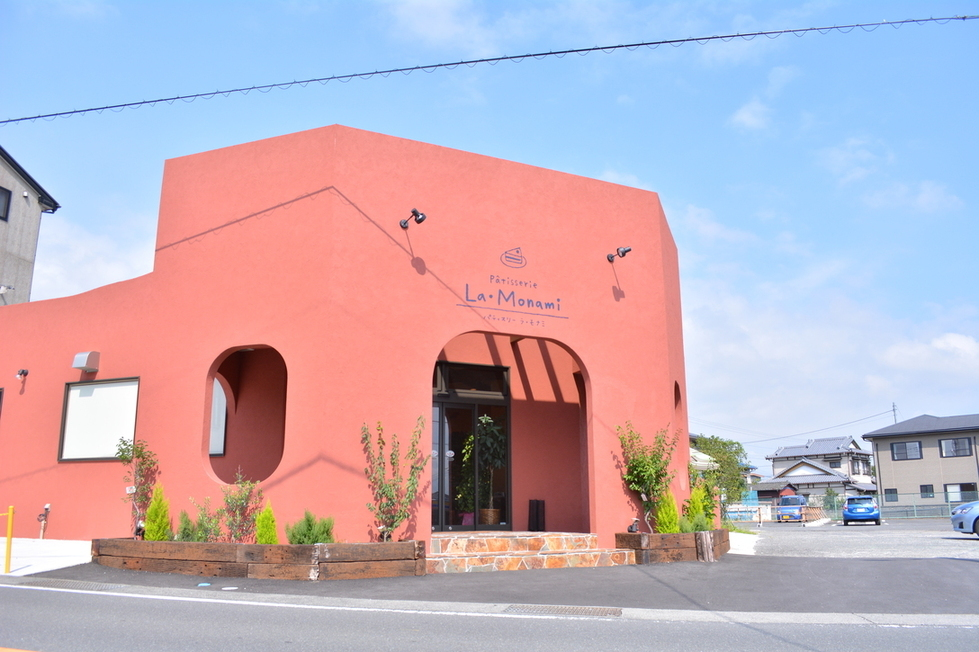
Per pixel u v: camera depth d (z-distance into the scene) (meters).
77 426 13.90
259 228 12.70
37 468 14.10
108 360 13.79
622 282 14.69
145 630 6.67
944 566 12.59
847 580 10.78
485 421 15.16
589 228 14.52
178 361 12.93
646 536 12.82
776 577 11.04
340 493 11.38
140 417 13.08
